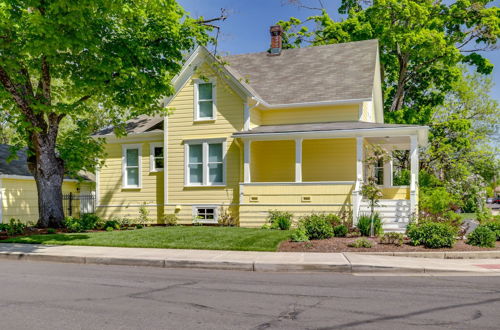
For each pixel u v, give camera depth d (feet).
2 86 54.39
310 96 70.95
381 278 29.81
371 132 58.65
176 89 70.95
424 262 34.78
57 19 44.86
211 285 27.14
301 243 41.93
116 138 78.13
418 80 112.37
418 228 41.98
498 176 161.17
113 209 77.25
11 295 24.25
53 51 46.93
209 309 21.21
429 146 108.88
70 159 65.67
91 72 52.65
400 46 103.09
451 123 109.81
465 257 37.76
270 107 70.90
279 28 88.22
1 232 57.06
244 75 81.87
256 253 38.40
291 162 71.77
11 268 34.04
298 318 19.61
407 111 103.86
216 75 68.69
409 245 41.52
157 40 60.85
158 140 74.90
